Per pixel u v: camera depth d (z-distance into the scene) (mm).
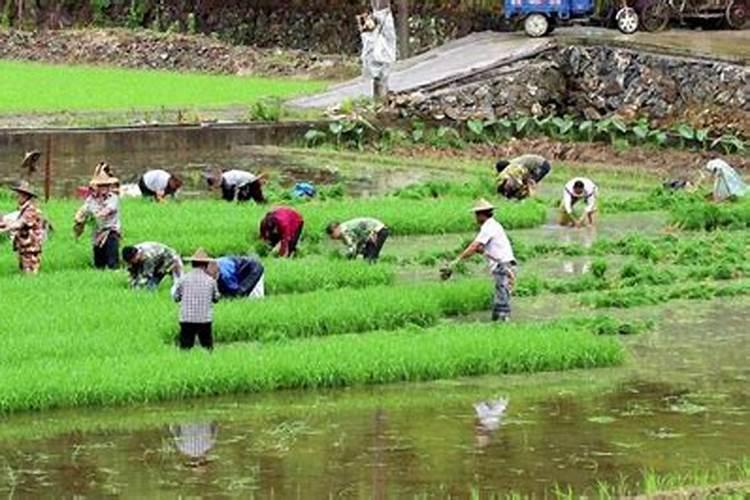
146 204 62438
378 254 53500
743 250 57125
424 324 45094
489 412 36844
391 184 73500
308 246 55688
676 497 29594
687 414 36812
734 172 69375
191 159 81125
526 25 97375
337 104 90750
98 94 103125
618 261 55750
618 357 41469
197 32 130125
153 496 30484
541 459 33094
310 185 68000
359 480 31547
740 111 84938
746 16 98875
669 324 46375
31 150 80938
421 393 38594
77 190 67688
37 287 46688
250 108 91625
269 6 126875
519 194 68000
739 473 31906
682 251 56250
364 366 39312
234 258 46531
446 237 60125
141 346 40156
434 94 89438
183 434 34781
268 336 42531
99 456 33156
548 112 91250
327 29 123312
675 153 83250
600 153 84188
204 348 40594
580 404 37625
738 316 47406
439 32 115188
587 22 101312
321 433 35000
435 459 33062
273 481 31469
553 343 41438
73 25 136500
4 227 49094
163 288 46812
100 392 36812
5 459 32875
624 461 32969
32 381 36594
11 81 111625
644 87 88562
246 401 37625
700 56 86562
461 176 76875
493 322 45531
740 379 40094
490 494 30625
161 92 104875
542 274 53062
